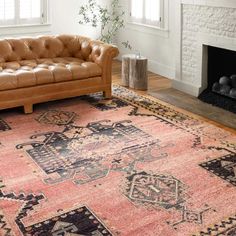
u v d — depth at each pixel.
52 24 6.17
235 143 3.48
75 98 4.72
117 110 4.32
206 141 3.52
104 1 6.49
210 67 4.75
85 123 3.95
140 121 4.00
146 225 2.36
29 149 3.38
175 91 5.01
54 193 2.70
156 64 5.85
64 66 4.44
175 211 2.50
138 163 3.12
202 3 4.48
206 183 2.82
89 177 2.91
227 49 4.39
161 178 2.90
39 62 4.66
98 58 4.56
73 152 3.32
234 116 4.15
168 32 5.46
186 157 3.22
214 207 2.54
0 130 3.77
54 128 3.83
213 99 4.58
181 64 5.01
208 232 2.29
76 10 6.31
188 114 4.21
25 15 5.92
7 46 4.60
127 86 5.20
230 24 4.20
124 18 6.38
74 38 4.99
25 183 2.83
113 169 3.03
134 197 2.65
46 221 2.40
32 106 4.23
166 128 3.83
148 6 5.77
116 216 2.45
